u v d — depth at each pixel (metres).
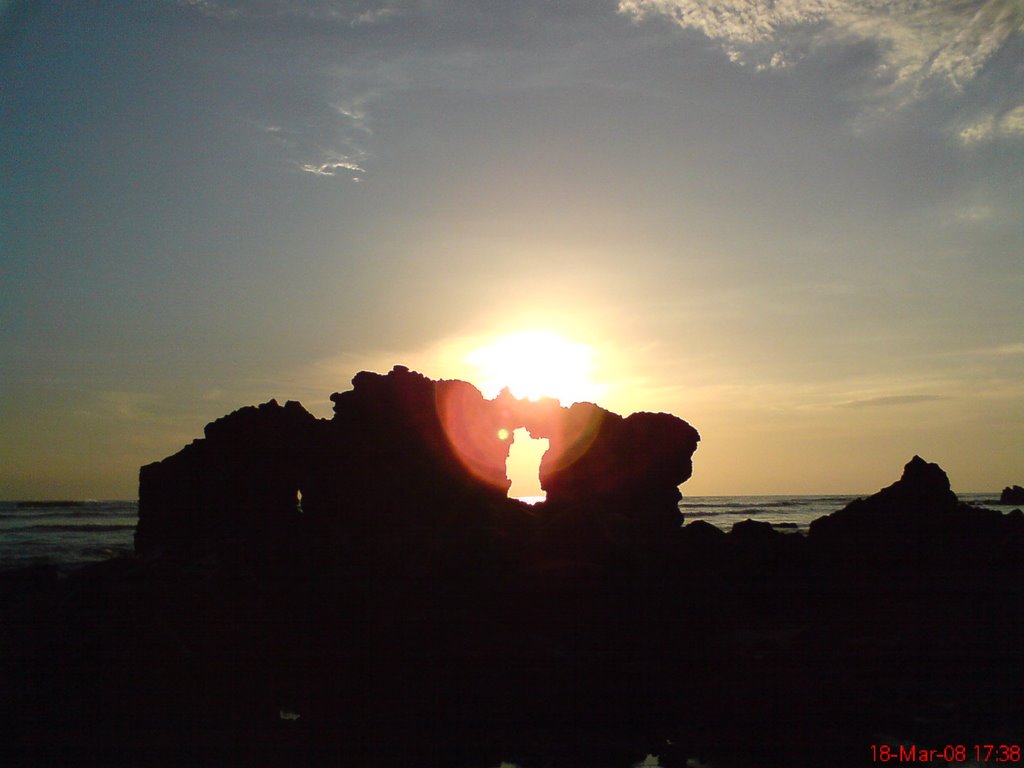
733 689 13.04
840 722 12.17
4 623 14.89
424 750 11.98
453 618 15.20
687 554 19.98
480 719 12.73
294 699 13.76
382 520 19.58
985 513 21.05
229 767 11.45
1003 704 12.62
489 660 13.99
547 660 14.10
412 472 20.61
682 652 14.74
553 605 16.38
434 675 13.77
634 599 16.64
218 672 13.91
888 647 14.48
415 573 17.38
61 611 14.92
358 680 13.80
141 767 11.38
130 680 13.49
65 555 34.47
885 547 19.64
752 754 11.49
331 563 17.67
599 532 19.31
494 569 18.00
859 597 18.08
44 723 12.45
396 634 14.66
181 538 20.78
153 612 14.93
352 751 11.95
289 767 11.49
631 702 13.23
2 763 11.38
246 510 20.89
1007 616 16.00
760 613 18.36
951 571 18.67
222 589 16.12
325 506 20.11
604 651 14.82
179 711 12.98
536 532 19.69
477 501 20.80
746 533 21.91
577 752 11.77
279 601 15.96
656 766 11.22
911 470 21.48
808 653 14.30
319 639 15.02
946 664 13.99
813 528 21.61
